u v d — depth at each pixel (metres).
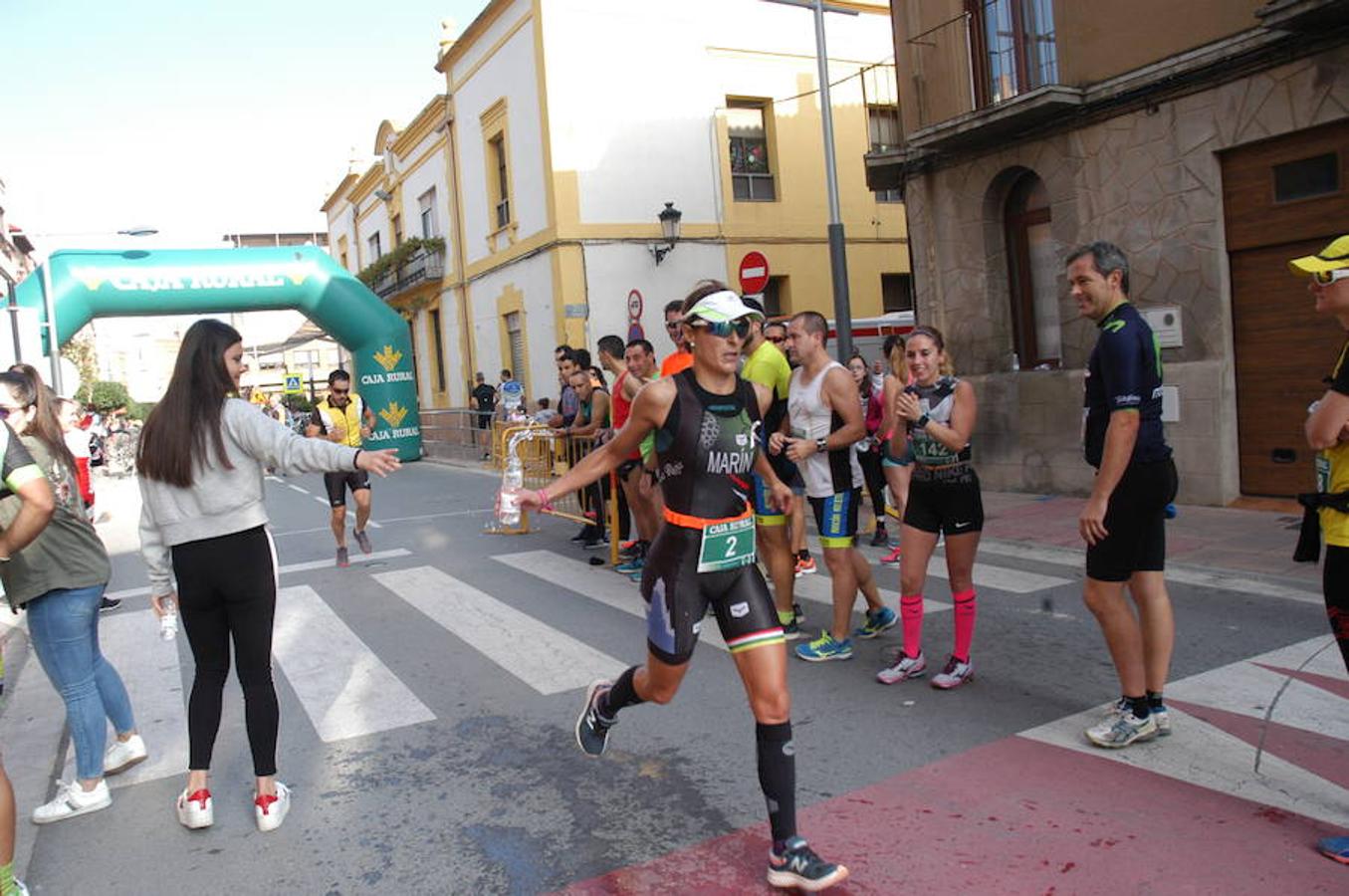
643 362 7.16
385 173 29.25
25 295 17.12
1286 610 5.82
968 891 3.02
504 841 3.55
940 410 4.67
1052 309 11.01
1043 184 10.77
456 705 5.06
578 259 18.39
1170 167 9.20
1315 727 4.08
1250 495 8.99
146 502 3.71
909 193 12.02
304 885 3.33
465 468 19.50
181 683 5.76
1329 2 7.32
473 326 23.50
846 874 3.06
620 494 8.66
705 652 5.68
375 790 4.06
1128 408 3.66
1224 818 3.36
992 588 6.84
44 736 5.01
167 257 18.55
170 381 3.62
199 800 3.77
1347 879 2.94
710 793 3.84
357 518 9.40
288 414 37.66
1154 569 3.95
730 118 19.92
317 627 6.76
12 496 3.53
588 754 3.88
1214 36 8.71
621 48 18.64
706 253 19.44
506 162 20.44
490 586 7.83
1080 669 5.03
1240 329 8.95
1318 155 8.22
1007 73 10.92
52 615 3.90
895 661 5.32
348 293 20.69
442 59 22.94
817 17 11.63
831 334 15.41
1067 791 3.64
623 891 3.16
